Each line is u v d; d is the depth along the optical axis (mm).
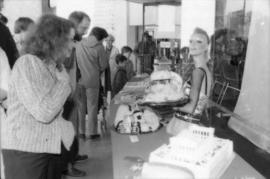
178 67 2127
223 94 1315
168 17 2646
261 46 1072
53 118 1289
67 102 2127
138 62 4434
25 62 1235
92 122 3457
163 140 1456
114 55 4637
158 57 2654
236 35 1215
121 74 4172
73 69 2514
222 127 1297
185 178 839
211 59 1378
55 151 1345
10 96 1279
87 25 2842
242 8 1168
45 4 4078
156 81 1628
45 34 1288
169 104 1523
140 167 1123
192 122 1433
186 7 1604
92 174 2604
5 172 1312
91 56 3234
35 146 1289
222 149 1078
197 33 1421
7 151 1299
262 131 1077
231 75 1259
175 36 2607
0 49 1576
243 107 1182
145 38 3793
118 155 1277
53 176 1423
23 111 1270
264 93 1067
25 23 2461
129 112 1646
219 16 1338
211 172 960
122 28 5254
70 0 4617
